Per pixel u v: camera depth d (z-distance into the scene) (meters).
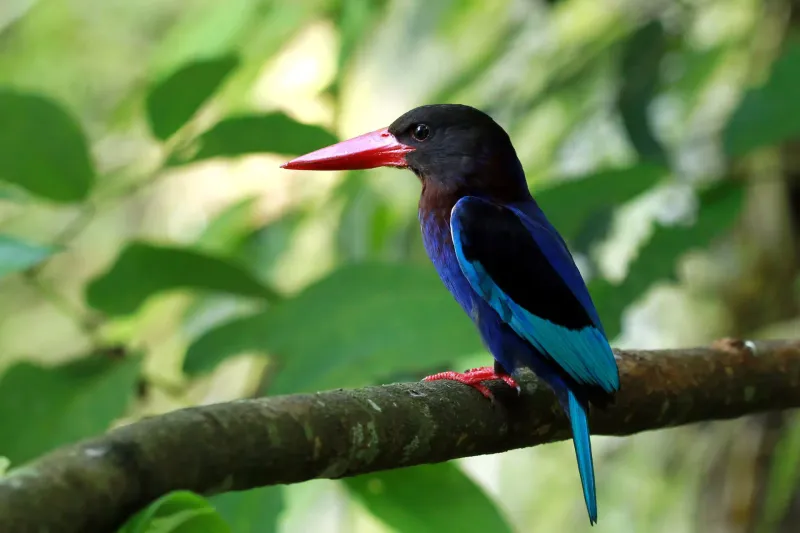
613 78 10.14
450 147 7.33
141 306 7.04
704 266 10.65
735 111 7.82
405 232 10.27
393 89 12.38
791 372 6.47
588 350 6.14
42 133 6.28
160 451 3.64
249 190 11.16
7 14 13.52
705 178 9.92
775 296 10.13
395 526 5.72
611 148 10.80
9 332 13.48
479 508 5.71
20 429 5.92
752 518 9.80
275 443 4.08
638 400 6.13
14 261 5.48
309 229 10.69
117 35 13.73
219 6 10.06
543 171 10.98
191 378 6.32
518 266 6.64
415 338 6.03
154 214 13.39
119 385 6.06
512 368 6.54
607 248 10.55
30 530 3.17
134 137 11.19
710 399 6.28
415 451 4.86
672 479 10.82
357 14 9.37
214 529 3.52
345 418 4.46
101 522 3.39
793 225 9.96
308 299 6.24
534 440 5.80
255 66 9.86
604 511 11.18
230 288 7.06
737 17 10.76
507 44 11.12
